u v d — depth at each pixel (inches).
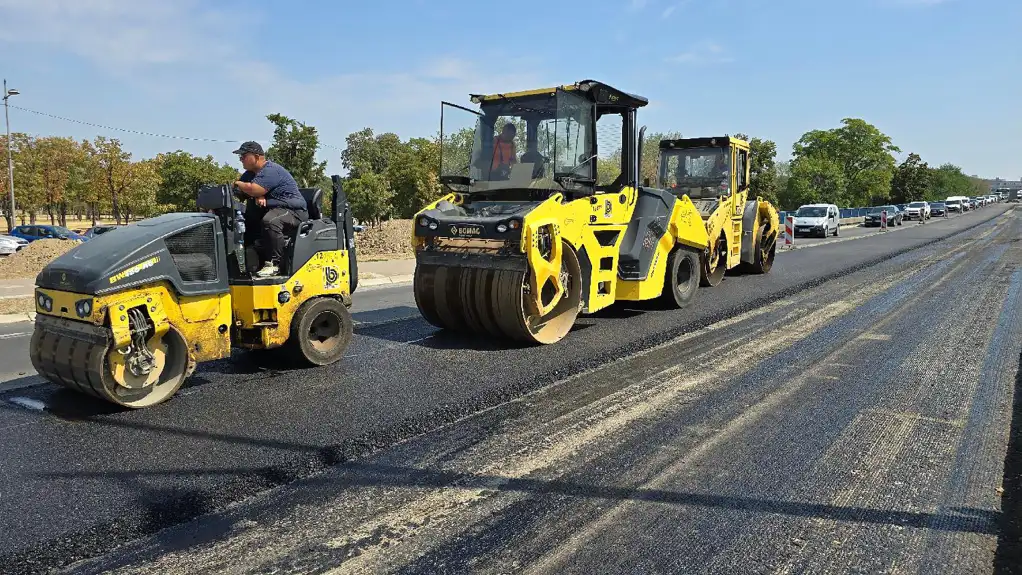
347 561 108.5
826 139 2503.7
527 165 279.9
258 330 217.5
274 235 222.1
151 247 184.5
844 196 2365.9
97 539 115.8
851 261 588.1
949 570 106.0
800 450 154.2
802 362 232.5
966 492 133.3
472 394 194.4
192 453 152.6
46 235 1068.5
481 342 267.4
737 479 138.6
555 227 258.7
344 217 244.2
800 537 115.7
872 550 111.8
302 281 226.4
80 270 177.6
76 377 181.0
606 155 311.0
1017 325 292.5
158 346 189.5
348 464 148.9
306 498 132.2
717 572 104.7
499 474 142.0
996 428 168.4
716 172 463.2
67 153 1610.5
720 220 428.1
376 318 336.2
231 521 123.2
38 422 175.2
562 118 274.1
